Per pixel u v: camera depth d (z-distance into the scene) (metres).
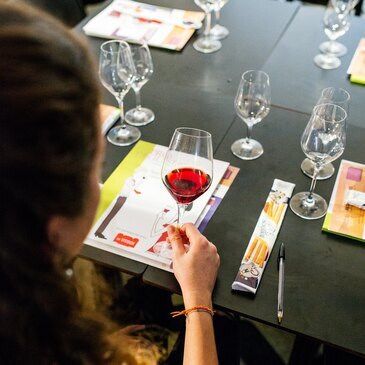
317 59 1.52
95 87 0.45
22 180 0.41
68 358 0.51
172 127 1.26
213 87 1.40
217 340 1.10
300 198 1.07
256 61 1.51
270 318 0.86
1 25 0.41
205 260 0.91
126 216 1.02
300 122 1.28
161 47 1.56
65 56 0.42
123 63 1.18
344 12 1.47
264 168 1.14
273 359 1.51
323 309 0.87
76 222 0.48
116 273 1.35
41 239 0.45
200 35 1.63
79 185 0.45
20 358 0.48
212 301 0.88
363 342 0.82
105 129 1.24
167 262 0.94
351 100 1.36
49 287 0.47
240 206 1.05
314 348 1.22
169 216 1.02
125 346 0.62
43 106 0.40
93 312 0.58
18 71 0.39
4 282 0.44
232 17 1.73
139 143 1.21
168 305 1.23
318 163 1.03
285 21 1.71
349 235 0.99
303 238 0.99
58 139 0.41
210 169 0.96
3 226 0.42
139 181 1.10
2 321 0.46
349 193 1.07
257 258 0.95
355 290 0.90
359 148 1.20
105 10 1.72
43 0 1.73
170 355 1.08
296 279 0.92
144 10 1.72
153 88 1.40
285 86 1.41
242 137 1.23
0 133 0.39
